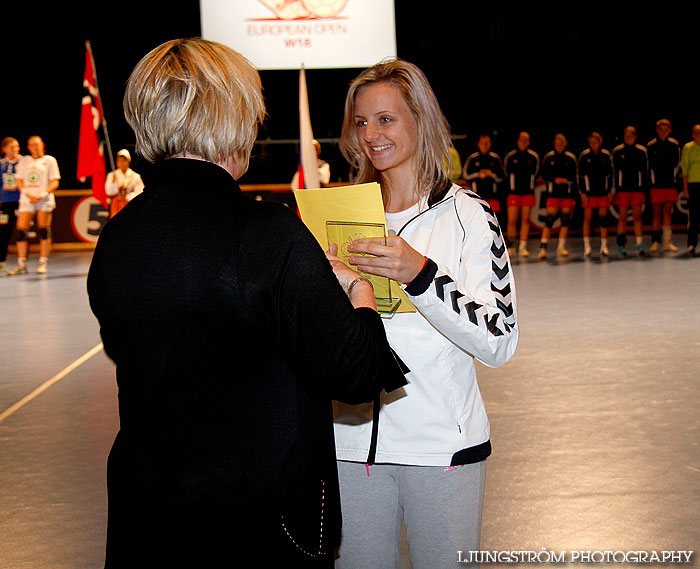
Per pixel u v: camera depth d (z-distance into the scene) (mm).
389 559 2182
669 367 5719
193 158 1550
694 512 3408
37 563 3209
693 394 5051
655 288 9305
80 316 8891
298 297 1445
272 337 1469
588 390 5219
